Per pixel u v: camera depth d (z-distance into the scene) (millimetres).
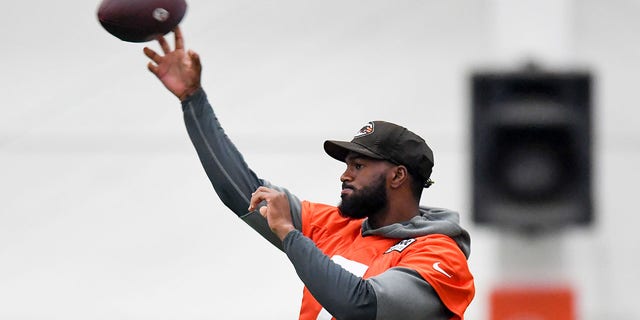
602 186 36625
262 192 14000
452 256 14422
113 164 40250
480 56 43000
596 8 43594
